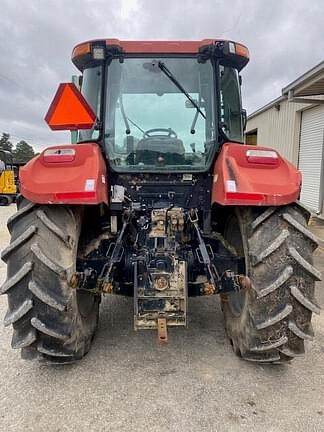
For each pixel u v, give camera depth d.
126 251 2.81
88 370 2.77
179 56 3.09
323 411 2.34
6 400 2.43
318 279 2.49
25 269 2.40
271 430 2.17
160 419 2.25
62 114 2.80
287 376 2.71
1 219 11.36
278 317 2.46
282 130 14.14
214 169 3.00
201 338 3.29
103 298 4.23
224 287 2.58
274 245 2.47
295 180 2.56
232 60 3.18
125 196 3.10
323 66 7.73
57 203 2.46
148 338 3.29
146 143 3.12
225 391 2.53
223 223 3.38
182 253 2.78
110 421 2.24
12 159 17.39
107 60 3.08
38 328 2.43
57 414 2.30
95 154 2.65
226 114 3.21
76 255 2.73
